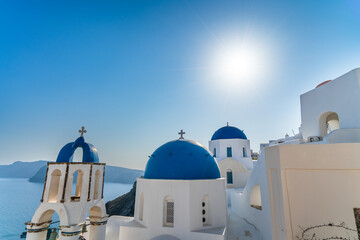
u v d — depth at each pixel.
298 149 6.79
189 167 12.70
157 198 11.73
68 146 12.43
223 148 25.53
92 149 13.42
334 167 6.38
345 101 10.34
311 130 12.98
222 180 13.12
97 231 13.40
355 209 6.05
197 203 11.53
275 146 7.21
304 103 13.79
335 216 6.17
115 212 47.62
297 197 6.54
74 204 11.50
